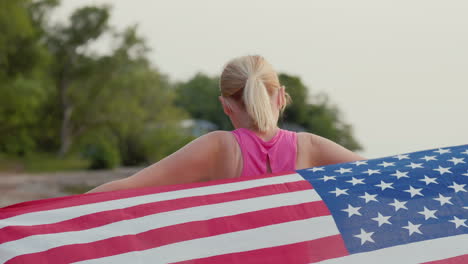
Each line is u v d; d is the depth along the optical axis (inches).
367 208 80.0
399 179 84.8
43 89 1708.9
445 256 74.3
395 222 78.0
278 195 83.0
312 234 77.5
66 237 77.4
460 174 85.4
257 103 85.1
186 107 3080.7
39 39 1756.9
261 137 88.9
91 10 1867.6
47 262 74.2
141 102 1989.4
